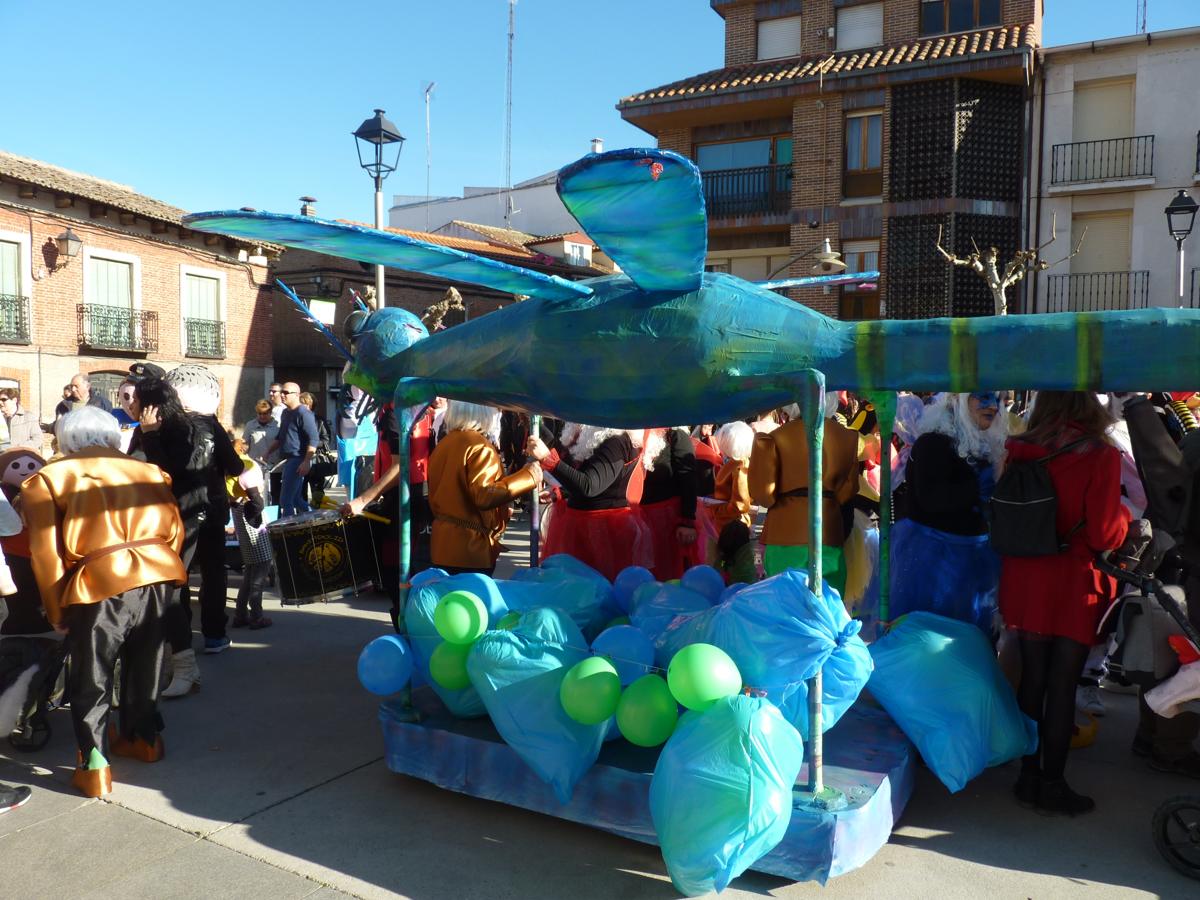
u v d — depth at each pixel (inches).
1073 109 730.8
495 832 123.7
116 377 879.7
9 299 769.6
